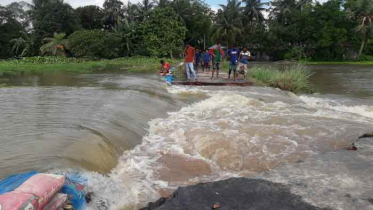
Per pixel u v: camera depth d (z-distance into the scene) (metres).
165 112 9.25
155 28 39.88
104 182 4.27
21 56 46.88
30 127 5.87
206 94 12.47
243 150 6.33
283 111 9.81
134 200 4.30
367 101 12.91
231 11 55.50
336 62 52.56
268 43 60.62
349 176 5.15
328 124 8.27
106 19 54.69
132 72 21.36
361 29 50.41
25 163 4.12
